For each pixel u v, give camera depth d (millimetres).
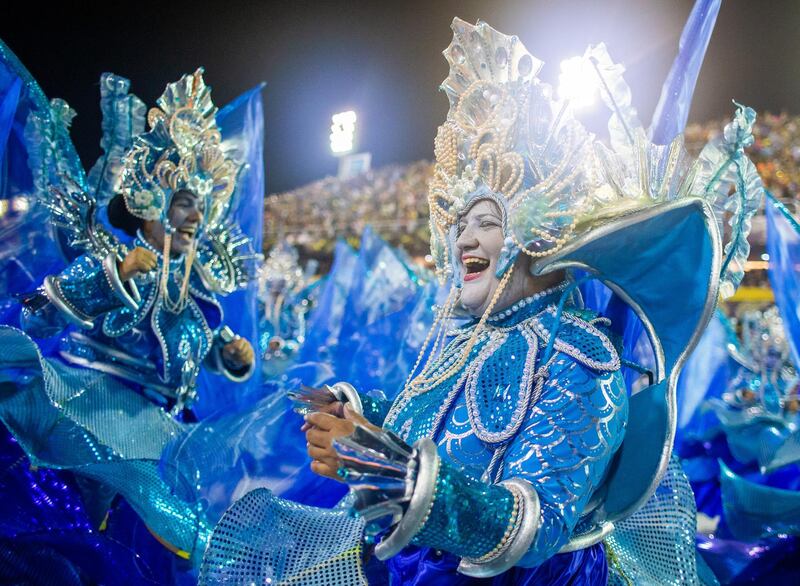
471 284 1723
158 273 3205
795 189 9664
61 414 2805
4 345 2762
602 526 1694
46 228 3406
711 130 9852
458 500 1320
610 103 1737
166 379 3217
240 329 3957
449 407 1671
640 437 1657
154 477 2855
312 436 1416
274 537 1731
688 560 1783
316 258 14805
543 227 1607
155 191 3182
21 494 2695
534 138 1663
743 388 4594
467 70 1766
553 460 1436
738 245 1663
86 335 3152
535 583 1584
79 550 2580
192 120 3307
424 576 1591
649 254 1622
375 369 4645
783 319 3207
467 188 1719
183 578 2793
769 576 3033
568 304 1724
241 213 3975
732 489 3221
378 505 1331
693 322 1637
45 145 3430
